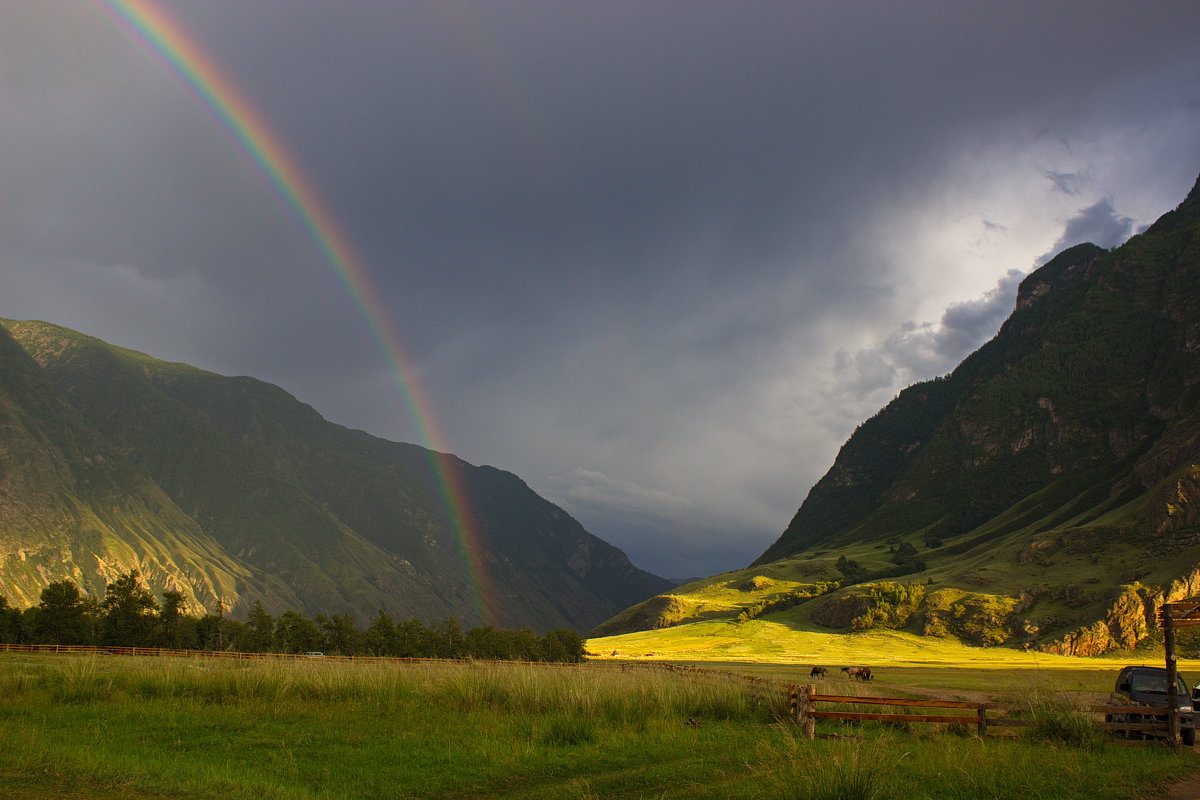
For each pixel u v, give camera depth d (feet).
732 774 60.34
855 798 49.14
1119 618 586.45
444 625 465.47
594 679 102.42
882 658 587.68
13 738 63.36
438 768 64.54
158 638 419.13
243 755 66.74
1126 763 66.49
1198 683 106.11
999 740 79.36
